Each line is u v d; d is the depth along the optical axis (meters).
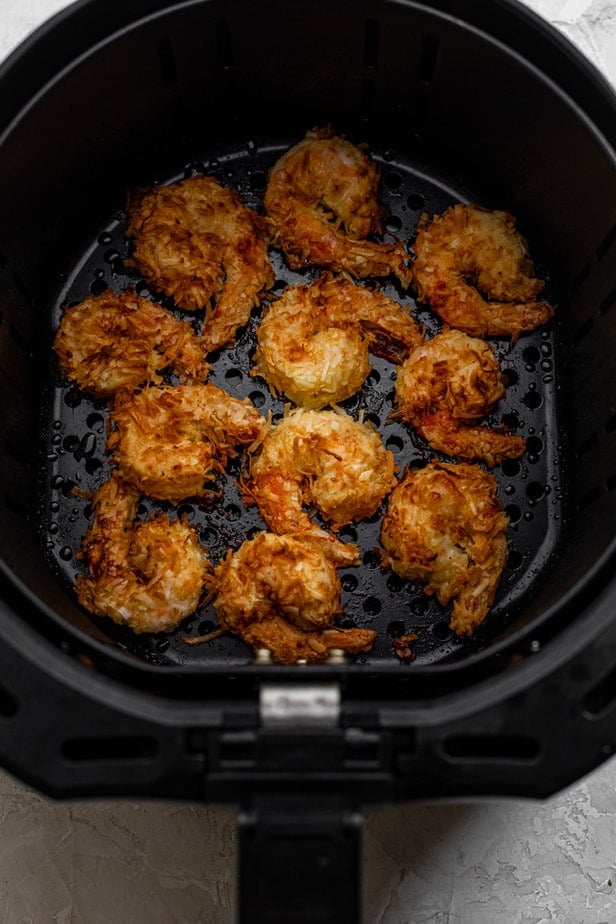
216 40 0.44
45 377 0.47
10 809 0.48
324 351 0.44
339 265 0.46
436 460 0.45
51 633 0.38
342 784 0.33
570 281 0.46
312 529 0.44
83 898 0.48
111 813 0.48
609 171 0.40
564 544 0.45
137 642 0.44
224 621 0.43
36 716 0.34
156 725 0.33
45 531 0.45
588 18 0.53
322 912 0.33
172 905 0.48
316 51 0.44
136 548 0.44
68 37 0.41
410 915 0.48
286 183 0.46
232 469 0.45
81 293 0.48
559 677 0.34
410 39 0.43
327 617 0.43
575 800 0.48
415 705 0.34
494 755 0.35
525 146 0.45
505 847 0.48
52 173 0.44
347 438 0.44
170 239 0.46
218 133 0.48
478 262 0.46
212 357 0.46
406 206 0.48
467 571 0.43
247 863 0.33
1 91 0.40
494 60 0.42
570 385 0.46
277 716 0.33
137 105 0.45
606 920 0.48
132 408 0.44
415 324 0.46
